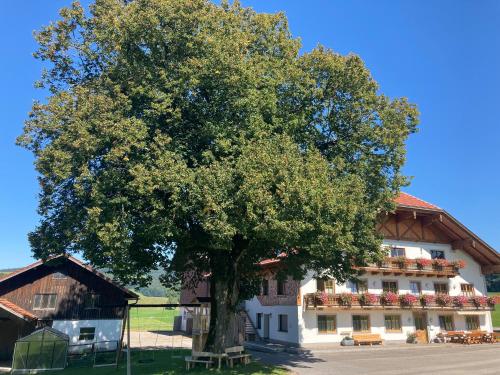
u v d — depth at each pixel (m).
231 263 22.38
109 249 16.83
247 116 18.83
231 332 22.50
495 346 34.16
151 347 35.03
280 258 24.69
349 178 19.91
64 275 34.03
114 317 34.19
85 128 16.31
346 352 29.50
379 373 19.61
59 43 19.17
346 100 22.20
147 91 17.78
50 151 16.34
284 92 21.27
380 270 35.47
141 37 18.06
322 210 16.66
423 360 24.64
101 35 18.11
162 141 17.05
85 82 19.48
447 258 40.06
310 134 22.09
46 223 19.56
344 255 22.58
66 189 18.81
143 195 17.30
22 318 28.58
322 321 33.94
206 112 19.06
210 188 16.30
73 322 33.16
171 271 25.05
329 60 21.19
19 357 24.25
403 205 36.88
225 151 17.81
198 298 24.17
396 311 36.75
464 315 39.66
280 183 16.22
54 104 17.03
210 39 17.72
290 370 20.20
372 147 22.12
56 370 23.86
